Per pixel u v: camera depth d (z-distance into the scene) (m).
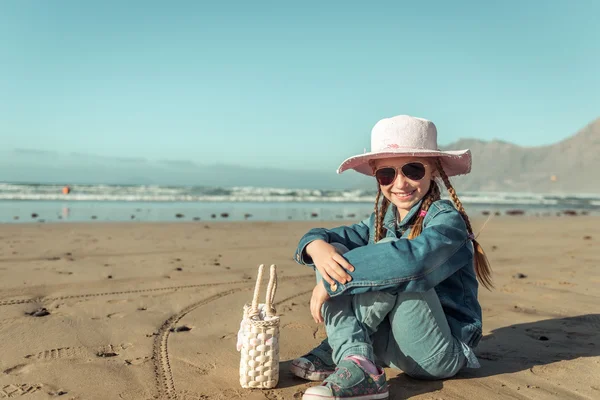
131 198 21.55
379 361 2.50
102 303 3.94
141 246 7.18
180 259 6.12
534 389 2.36
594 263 6.37
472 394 2.29
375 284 2.08
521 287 4.85
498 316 3.77
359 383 2.05
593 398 2.27
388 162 2.36
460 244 2.20
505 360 2.78
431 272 2.10
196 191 26.12
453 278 2.44
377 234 2.50
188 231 9.37
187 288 4.55
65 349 2.86
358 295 2.21
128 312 3.71
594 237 9.52
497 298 4.38
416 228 2.33
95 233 8.59
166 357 2.76
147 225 10.19
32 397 2.21
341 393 2.00
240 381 2.36
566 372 2.59
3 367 2.56
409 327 2.21
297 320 3.59
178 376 2.48
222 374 2.52
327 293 2.17
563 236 9.66
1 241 7.24
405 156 2.32
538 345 3.06
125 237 8.18
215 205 19.34
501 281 5.15
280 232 9.73
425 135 2.36
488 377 2.51
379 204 2.60
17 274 4.93
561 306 4.09
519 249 7.70
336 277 2.12
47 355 2.75
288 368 2.62
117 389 2.31
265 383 2.30
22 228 8.89
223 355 2.81
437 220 2.23
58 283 4.60
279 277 5.21
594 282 5.12
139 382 2.40
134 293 4.30
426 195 2.40
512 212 19.89
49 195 20.53
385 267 2.07
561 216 17.72
